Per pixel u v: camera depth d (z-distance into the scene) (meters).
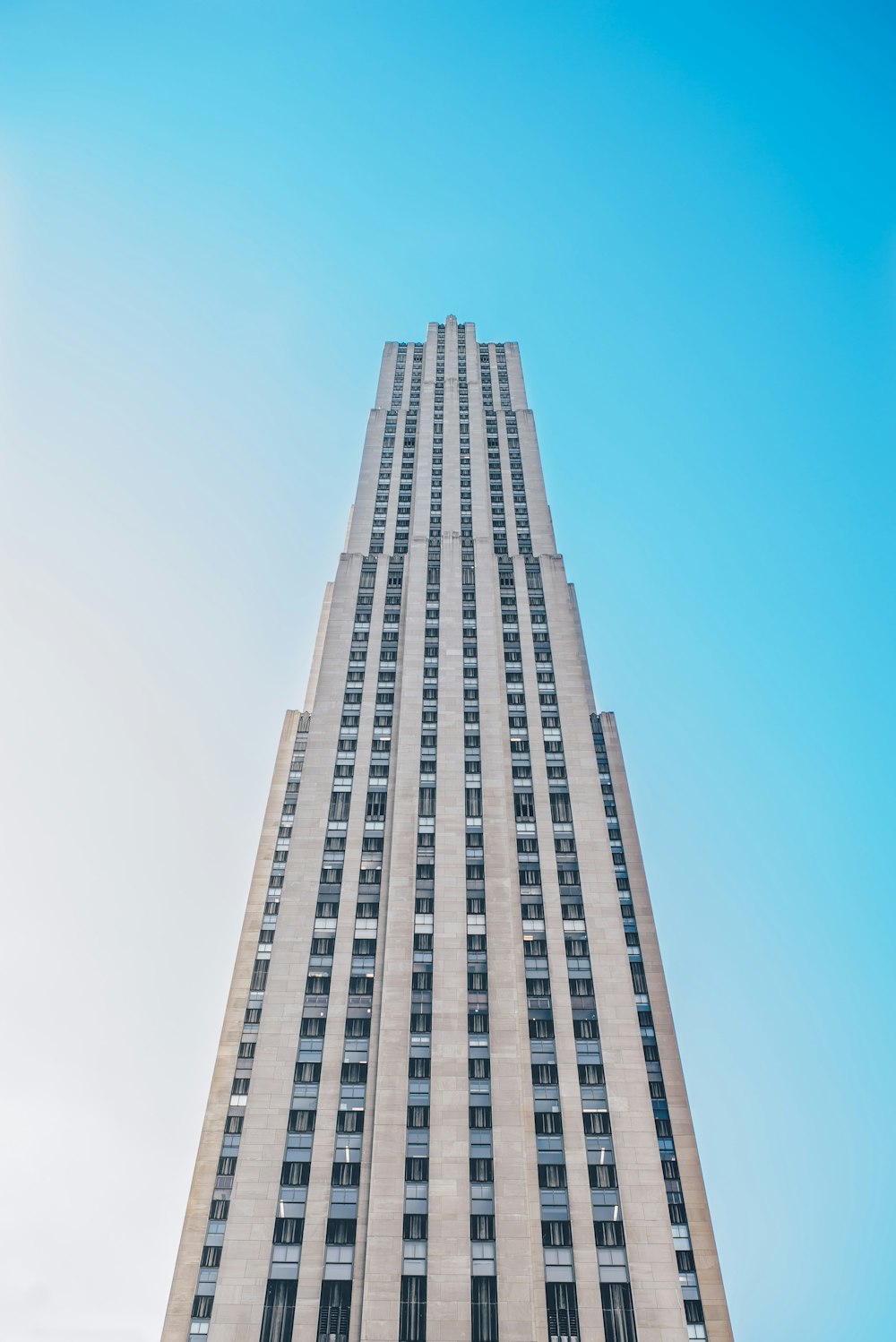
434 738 79.25
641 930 68.69
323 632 106.31
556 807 75.50
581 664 95.75
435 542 101.06
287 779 81.94
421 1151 54.97
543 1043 61.28
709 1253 52.97
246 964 67.19
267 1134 56.72
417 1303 49.12
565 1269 51.75
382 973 64.12
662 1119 58.56
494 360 133.50
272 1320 49.44
